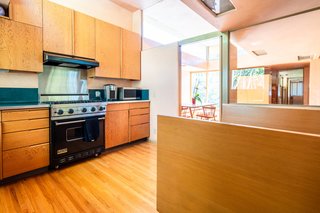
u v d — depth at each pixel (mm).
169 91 3340
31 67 2318
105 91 3365
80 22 2812
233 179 938
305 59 2859
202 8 1990
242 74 2900
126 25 3889
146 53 3725
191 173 1151
